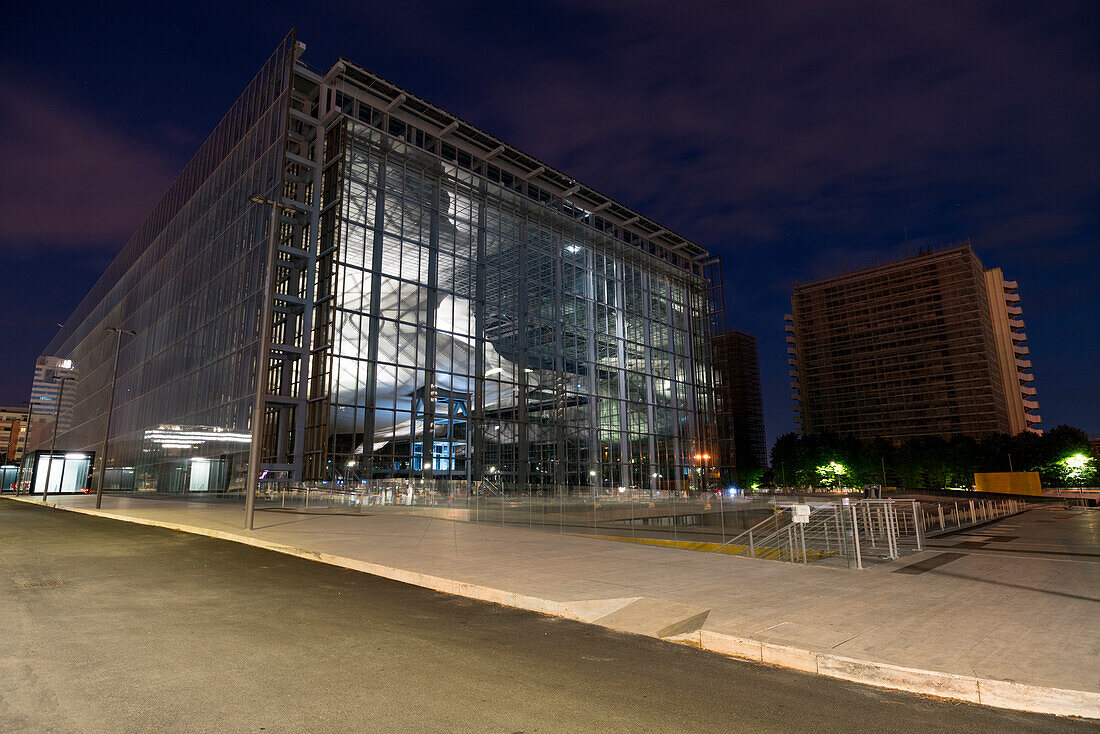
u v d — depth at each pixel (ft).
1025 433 329.72
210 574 33.78
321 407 118.52
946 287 483.10
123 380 191.83
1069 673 16.98
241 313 122.93
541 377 160.35
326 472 114.93
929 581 31.94
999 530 71.67
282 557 41.19
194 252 156.56
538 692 16.29
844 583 31.12
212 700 14.99
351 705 14.94
